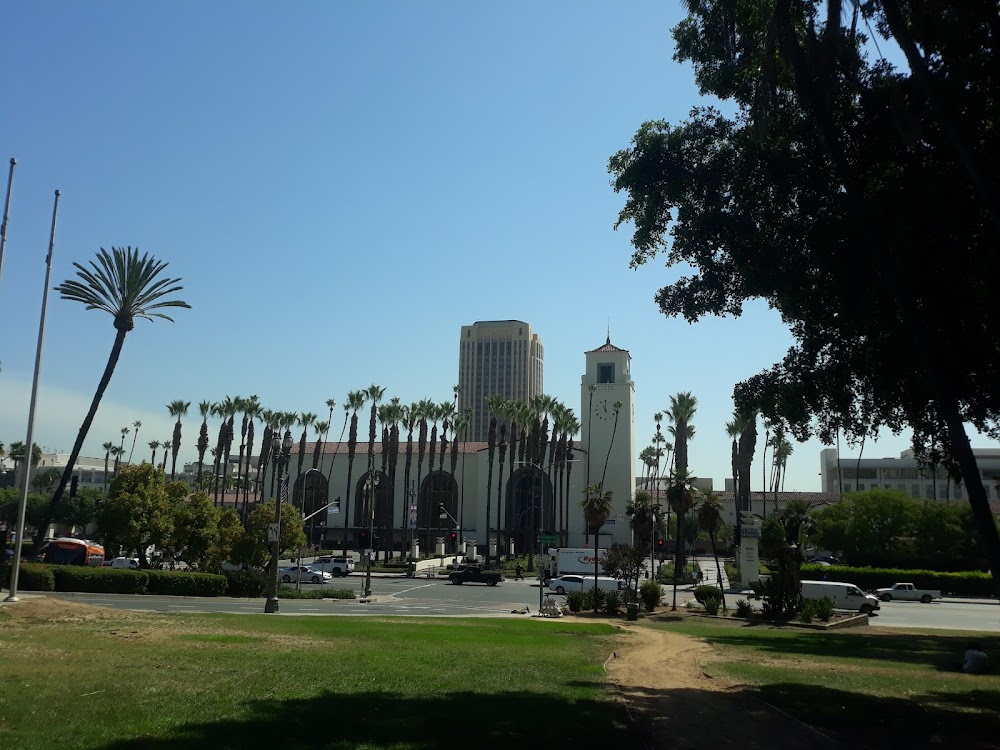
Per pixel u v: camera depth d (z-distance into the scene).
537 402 100.12
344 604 46.28
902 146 14.28
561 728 11.29
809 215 15.98
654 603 46.38
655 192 18.11
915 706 14.92
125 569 43.75
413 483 118.88
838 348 16.58
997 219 11.66
